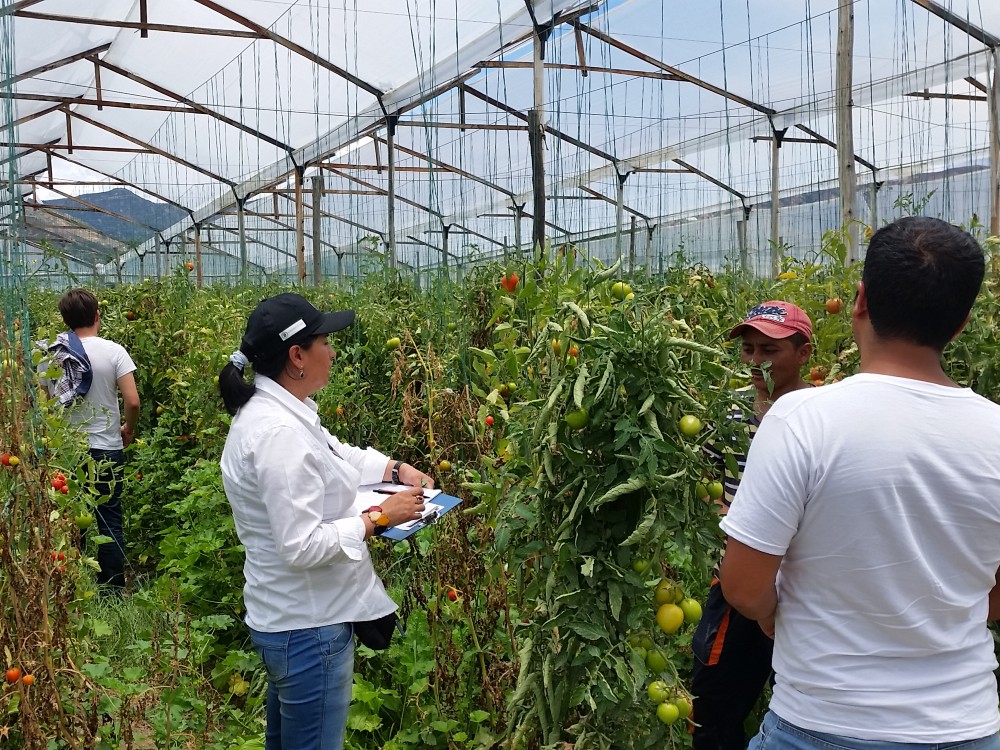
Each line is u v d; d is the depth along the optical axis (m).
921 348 1.39
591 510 1.84
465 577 2.89
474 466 3.54
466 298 5.12
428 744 2.76
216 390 4.92
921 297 1.35
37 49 11.19
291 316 2.12
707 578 1.97
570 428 1.92
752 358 2.55
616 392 1.84
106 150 16.69
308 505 2.02
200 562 3.95
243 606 3.73
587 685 1.91
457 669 2.90
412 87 10.86
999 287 3.07
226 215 20.88
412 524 2.26
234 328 5.90
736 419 2.24
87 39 11.24
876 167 11.94
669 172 14.77
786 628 1.47
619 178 14.88
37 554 2.49
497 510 2.50
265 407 2.10
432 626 2.91
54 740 2.56
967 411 1.36
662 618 1.92
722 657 2.46
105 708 2.91
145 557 4.96
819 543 1.39
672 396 1.85
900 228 1.40
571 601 1.91
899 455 1.32
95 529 4.23
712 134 12.83
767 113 11.73
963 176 10.84
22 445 2.54
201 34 10.48
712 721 2.52
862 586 1.36
